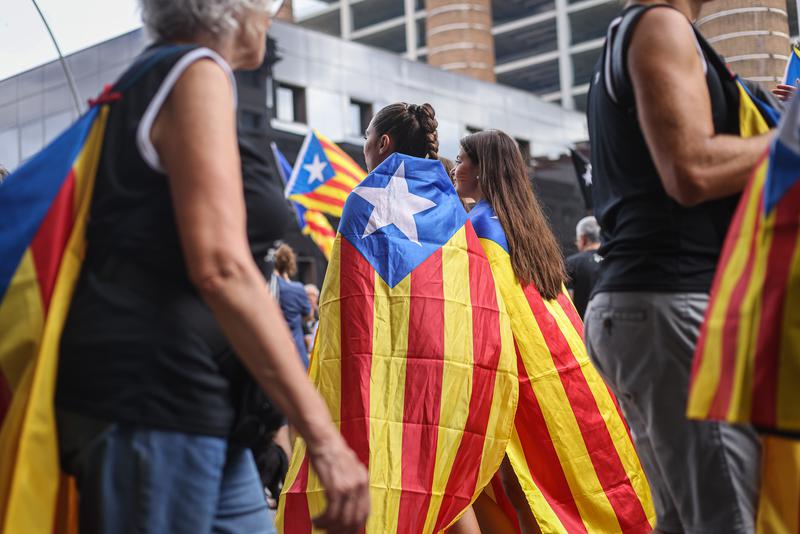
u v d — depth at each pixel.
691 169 2.07
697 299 2.20
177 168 1.82
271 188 2.09
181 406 1.85
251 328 1.77
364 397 3.46
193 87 1.87
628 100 2.24
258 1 2.06
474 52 75.69
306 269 31.83
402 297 3.55
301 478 3.49
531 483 3.90
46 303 1.86
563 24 76.75
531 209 4.12
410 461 3.42
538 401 3.93
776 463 1.92
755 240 1.85
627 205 2.28
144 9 2.06
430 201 3.68
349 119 36.31
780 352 1.77
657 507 2.42
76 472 1.87
